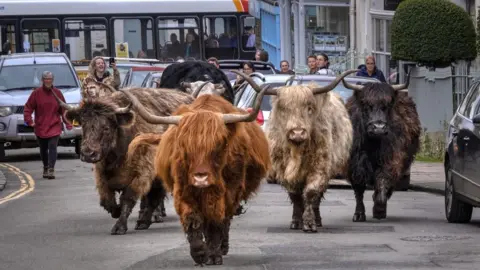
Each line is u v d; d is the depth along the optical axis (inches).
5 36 1499.8
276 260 498.3
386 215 689.0
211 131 452.1
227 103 493.7
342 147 624.7
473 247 534.9
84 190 860.0
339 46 1728.6
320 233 596.1
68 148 1358.3
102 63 872.3
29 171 1052.5
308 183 604.4
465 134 627.8
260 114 864.3
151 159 599.8
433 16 1181.7
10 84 1202.6
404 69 1349.7
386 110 655.8
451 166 648.4
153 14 1525.6
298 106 587.5
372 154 659.4
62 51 1504.7
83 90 755.4
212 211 465.7
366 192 844.0
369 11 1641.2
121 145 599.8
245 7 1542.8
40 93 972.6
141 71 1252.5
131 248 547.5
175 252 529.0
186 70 772.6
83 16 1510.8
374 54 1620.3
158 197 624.7
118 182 604.4
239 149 473.7
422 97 1230.9
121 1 1517.0
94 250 544.4
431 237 574.2
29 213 713.6
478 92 646.5
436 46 1181.7
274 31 2022.6
